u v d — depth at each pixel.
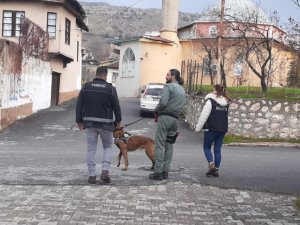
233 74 34.50
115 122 8.17
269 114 16.48
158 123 8.41
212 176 8.92
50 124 20.25
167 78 8.52
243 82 34.25
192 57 40.16
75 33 32.09
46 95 26.25
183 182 8.34
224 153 12.84
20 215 6.16
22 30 21.30
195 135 17.89
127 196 7.29
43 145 14.63
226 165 10.42
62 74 30.39
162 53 40.25
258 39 28.31
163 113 8.35
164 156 8.55
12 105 19.42
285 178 9.04
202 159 11.28
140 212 6.45
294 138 16.33
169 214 6.41
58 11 27.91
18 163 10.14
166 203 6.96
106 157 8.15
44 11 27.81
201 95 19.83
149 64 39.91
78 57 35.25
